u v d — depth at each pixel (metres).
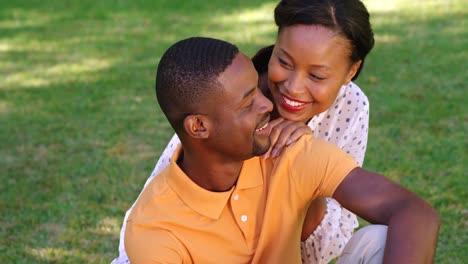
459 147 4.85
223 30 8.70
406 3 9.39
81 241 3.93
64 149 5.27
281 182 2.30
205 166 2.24
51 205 4.36
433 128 5.21
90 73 7.24
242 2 10.18
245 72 2.14
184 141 2.23
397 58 6.97
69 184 4.65
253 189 2.30
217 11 9.77
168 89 2.15
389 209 2.11
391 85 6.18
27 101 6.44
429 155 4.75
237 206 2.27
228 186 2.28
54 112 6.11
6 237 4.00
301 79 2.35
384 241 2.13
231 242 2.27
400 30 8.07
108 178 4.72
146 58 7.71
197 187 2.24
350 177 2.22
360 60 2.46
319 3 2.31
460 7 9.00
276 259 2.30
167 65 2.16
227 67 2.12
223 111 2.13
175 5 10.25
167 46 8.17
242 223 2.27
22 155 5.19
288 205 2.29
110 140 5.39
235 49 2.18
